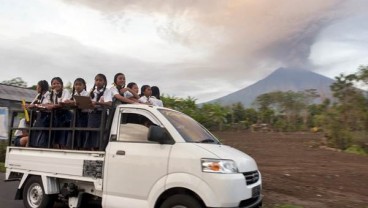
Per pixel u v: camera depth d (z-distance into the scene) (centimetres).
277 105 4125
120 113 670
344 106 2162
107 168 643
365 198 942
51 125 762
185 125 651
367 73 2120
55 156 732
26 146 803
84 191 716
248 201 583
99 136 680
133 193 609
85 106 691
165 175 581
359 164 1534
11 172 812
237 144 2273
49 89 842
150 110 644
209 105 3070
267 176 1186
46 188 733
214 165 550
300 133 3378
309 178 1185
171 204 569
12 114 855
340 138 2120
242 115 4125
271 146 2177
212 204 537
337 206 848
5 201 874
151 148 608
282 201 880
